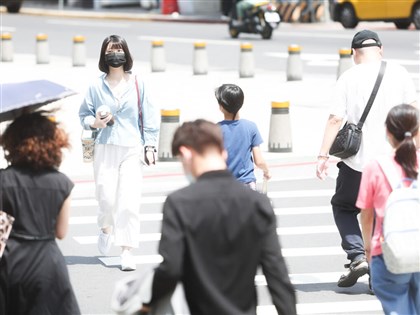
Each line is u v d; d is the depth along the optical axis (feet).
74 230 68.54
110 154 55.67
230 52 180.86
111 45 54.70
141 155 55.72
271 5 202.18
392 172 37.99
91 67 162.30
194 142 29.58
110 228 57.72
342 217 52.03
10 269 34.47
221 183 29.30
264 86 136.98
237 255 28.96
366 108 49.70
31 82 35.58
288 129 95.50
